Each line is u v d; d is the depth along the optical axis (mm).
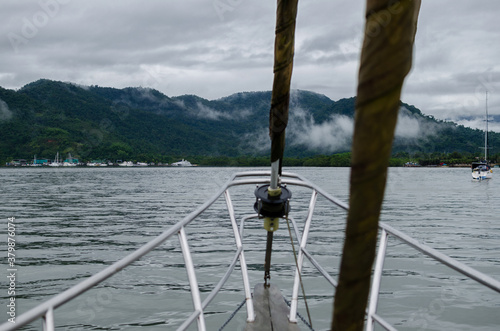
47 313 1318
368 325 2117
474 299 9148
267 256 3695
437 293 9656
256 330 3303
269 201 3088
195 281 2383
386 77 425
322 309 8312
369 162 435
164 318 8023
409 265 12555
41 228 21000
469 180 82875
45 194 46156
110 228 20688
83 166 198750
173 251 14383
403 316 8164
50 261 13242
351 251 458
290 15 1214
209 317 7953
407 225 21781
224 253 13766
